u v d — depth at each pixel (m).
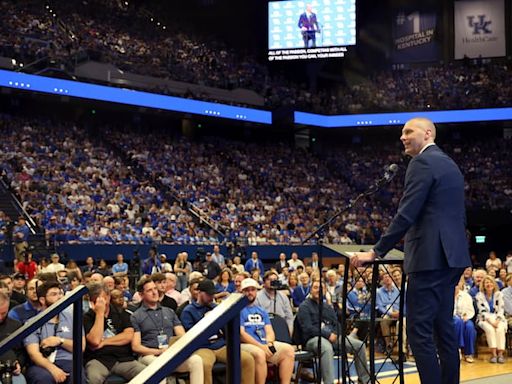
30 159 20.98
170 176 24.33
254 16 32.62
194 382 5.62
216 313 1.81
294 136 31.78
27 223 17.39
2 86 20.81
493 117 27.88
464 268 3.62
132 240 18.19
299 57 29.44
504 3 31.33
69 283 9.10
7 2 23.89
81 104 24.75
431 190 3.61
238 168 27.45
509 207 26.58
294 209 25.48
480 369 9.06
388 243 3.64
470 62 31.62
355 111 29.34
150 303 6.22
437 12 32.31
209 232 20.80
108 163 23.28
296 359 6.88
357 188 29.09
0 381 4.95
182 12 32.41
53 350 5.34
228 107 26.83
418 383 7.16
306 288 10.84
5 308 5.12
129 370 5.64
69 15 26.33
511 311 10.66
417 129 3.80
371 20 33.16
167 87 25.12
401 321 4.48
